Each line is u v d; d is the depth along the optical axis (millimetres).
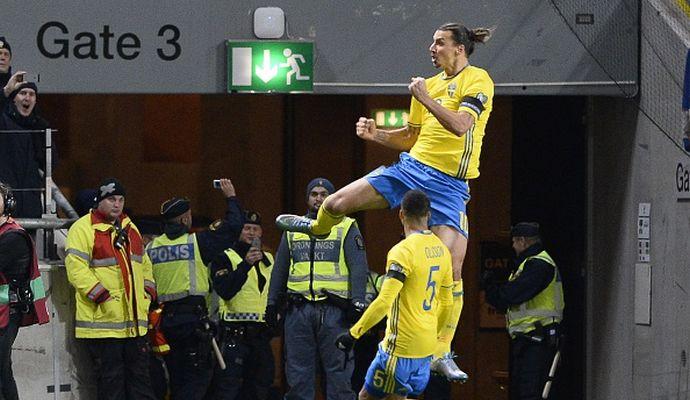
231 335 48719
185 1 47781
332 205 34031
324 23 47969
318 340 44188
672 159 45344
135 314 43750
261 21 47562
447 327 38062
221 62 47969
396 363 38000
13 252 39281
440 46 33844
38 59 47562
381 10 48000
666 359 45750
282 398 58219
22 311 39719
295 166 63969
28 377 44062
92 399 45344
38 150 45094
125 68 47750
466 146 33812
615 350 50656
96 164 64875
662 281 46406
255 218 48562
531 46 48156
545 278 48938
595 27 48031
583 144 53594
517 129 56031
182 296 46875
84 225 43375
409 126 35281
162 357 47719
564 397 53562
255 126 64188
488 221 60000
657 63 46656
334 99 63656
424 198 34000
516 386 50719
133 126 65000
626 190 49656
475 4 48094
